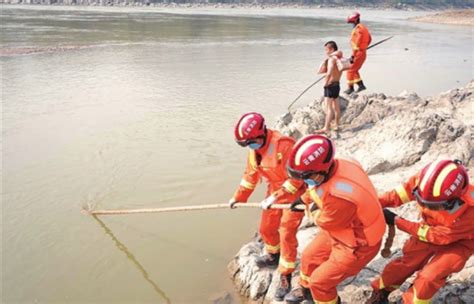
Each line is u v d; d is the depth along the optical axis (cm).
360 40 1140
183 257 601
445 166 360
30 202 726
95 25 3566
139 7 7225
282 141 463
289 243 480
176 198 754
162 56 2111
